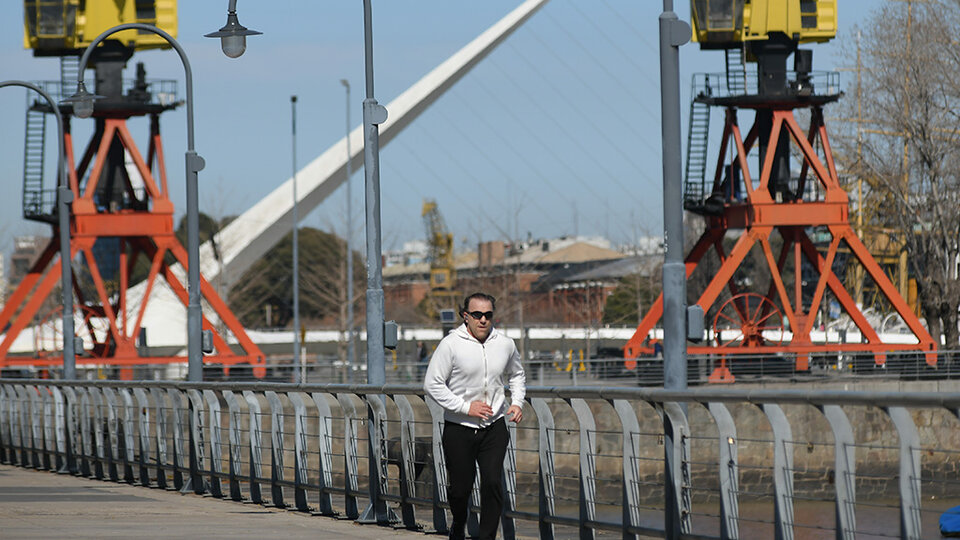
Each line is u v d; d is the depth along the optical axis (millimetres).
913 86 124688
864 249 111438
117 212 114000
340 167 180625
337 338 198750
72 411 52562
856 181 143875
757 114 116125
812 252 116625
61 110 110688
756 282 181125
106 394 48500
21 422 58156
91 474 50906
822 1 113500
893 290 110875
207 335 66188
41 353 142375
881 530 22516
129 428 46688
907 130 124750
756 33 110625
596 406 64625
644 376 109438
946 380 105125
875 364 110500
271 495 39375
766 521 20531
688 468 22453
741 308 121375
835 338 160250
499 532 29672
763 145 115688
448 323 104438
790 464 20219
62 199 74438
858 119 130250
